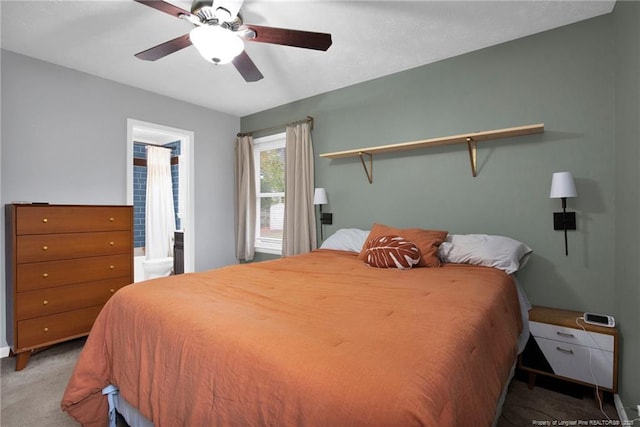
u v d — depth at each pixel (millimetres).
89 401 1475
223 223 4020
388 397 661
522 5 1894
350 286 1584
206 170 3836
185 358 1023
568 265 2082
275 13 1943
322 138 3346
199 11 1549
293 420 715
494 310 1284
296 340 903
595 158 1994
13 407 1741
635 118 1538
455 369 798
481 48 2408
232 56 1731
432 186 2650
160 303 1304
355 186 3104
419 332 963
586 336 1748
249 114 4070
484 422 823
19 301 2178
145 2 1425
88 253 2502
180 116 3557
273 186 3969
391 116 2869
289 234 3482
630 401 1581
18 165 2467
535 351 1890
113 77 2936
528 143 2225
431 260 2107
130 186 3098
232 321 1065
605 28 1969
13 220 2160
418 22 2061
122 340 1377
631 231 1597
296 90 3273
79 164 2783
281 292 1468
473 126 2449
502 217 2330
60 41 2301
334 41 2297
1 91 2391
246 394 826
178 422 1015
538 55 2189
